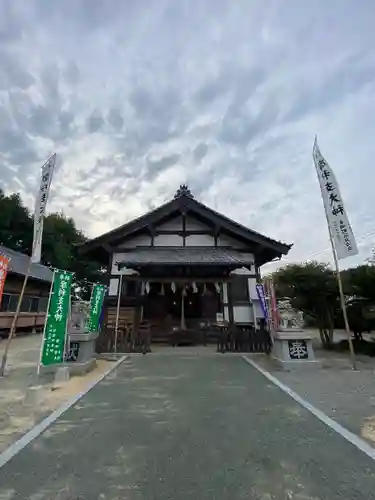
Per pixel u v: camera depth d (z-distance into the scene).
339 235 9.48
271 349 10.36
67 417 4.69
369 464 3.26
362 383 6.96
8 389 6.32
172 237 15.62
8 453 3.50
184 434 4.04
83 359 8.23
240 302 14.16
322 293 13.05
